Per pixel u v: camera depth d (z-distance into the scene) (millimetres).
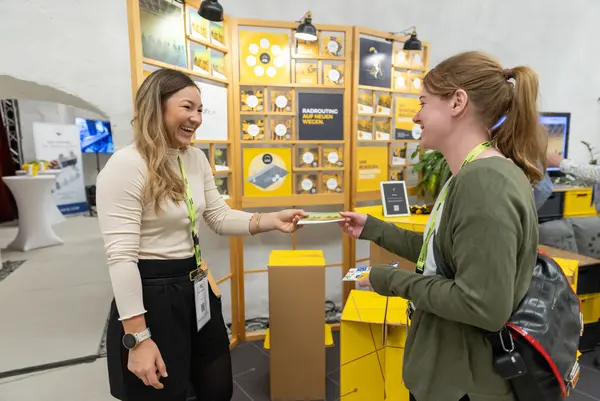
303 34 2268
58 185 7633
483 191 689
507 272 662
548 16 3500
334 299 3051
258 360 2438
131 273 1009
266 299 2924
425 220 2078
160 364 1045
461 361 783
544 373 750
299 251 2234
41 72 1848
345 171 2650
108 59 1997
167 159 1124
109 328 1138
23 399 1945
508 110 801
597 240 3078
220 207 1466
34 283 3693
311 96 2539
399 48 2783
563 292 817
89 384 2068
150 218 1089
